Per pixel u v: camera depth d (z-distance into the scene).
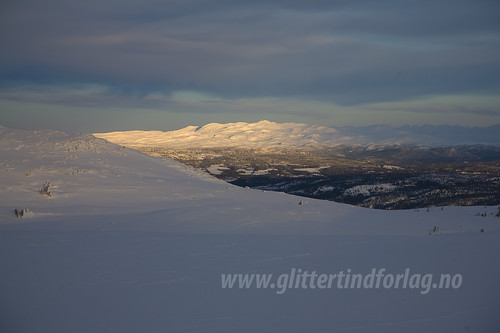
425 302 8.23
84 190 25.42
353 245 13.81
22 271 10.56
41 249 12.89
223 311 7.95
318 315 7.69
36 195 23.34
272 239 15.05
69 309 8.12
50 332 7.12
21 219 18.44
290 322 7.38
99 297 8.76
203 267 11.01
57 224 17.61
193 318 7.62
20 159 29.97
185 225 18.41
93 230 16.47
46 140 36.38
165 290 9.17
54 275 10.27
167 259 11.84
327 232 17.42
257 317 7.63
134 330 7.15
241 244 14.01
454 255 11.75
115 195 25.23
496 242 13.23
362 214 22.72
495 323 7.15
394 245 13.69
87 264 11.27
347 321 7.38
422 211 24.55
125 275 10.28
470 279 9.54
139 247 13.41
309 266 11.02
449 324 7.16
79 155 33.91
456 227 18.22
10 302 8.49
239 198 27.38
